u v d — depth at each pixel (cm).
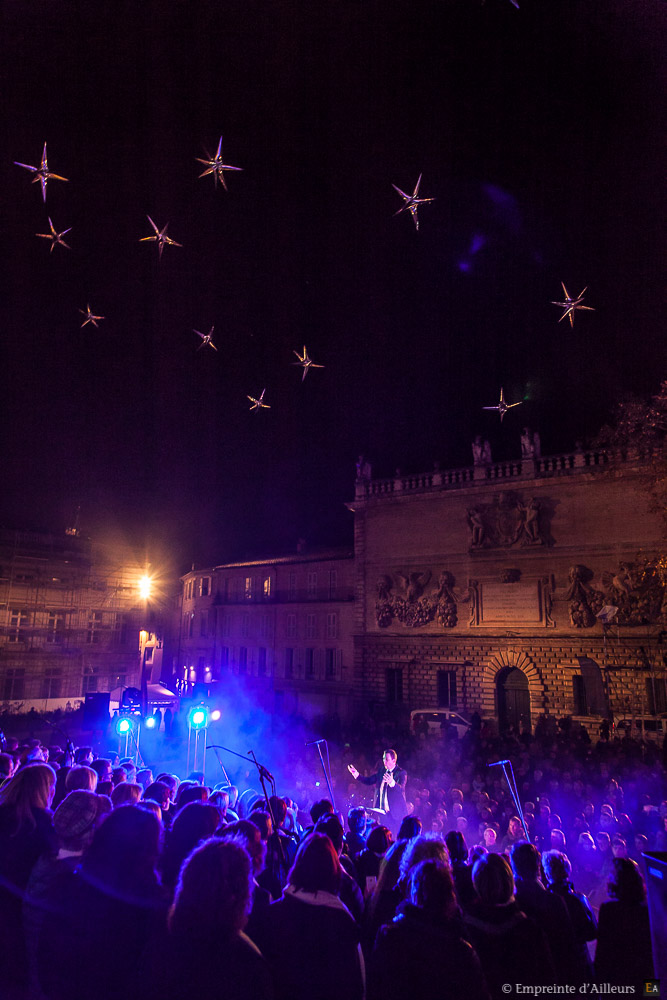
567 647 3581
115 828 383
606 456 3600
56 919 367
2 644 4844
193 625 6347
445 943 370
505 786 2105
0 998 431
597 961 536
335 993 368
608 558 3541
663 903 337
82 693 5241
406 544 4319
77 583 5356
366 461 4644
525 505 3853
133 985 346
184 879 317
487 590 3919
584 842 1205
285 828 711
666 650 3244
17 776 528
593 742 3359
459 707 3881
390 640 4247
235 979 294
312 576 5341
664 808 1619
